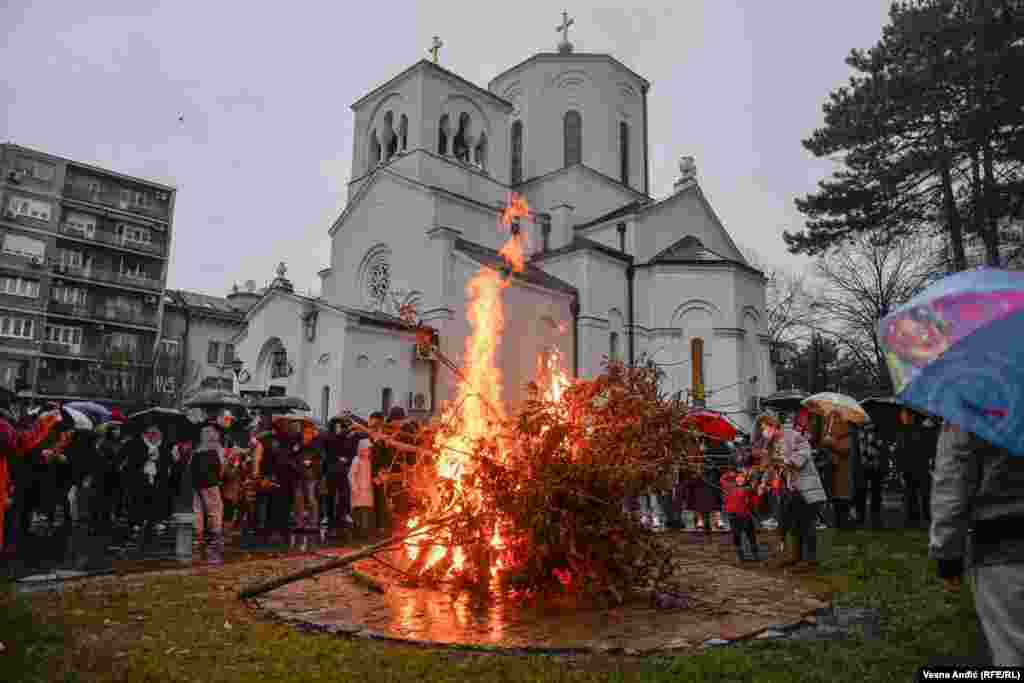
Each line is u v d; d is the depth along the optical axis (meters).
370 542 10.55
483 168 31.67
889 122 20.86
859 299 28.16
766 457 8.71
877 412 15.22
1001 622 2.36
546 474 6.16
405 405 23.94
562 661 4.44
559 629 5.19
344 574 7.63
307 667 4.28
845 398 11.16
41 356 41.56
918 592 6.43
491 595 6.31
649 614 5.69
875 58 21.59
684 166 34.62
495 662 4.33
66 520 12.01
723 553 9.53
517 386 24.77
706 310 28.67
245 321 28.19
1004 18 18.62
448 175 29.31
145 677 4.10
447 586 6.75
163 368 40.72
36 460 9.96
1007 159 19.55
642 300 29.23
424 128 28.83
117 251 46.00
